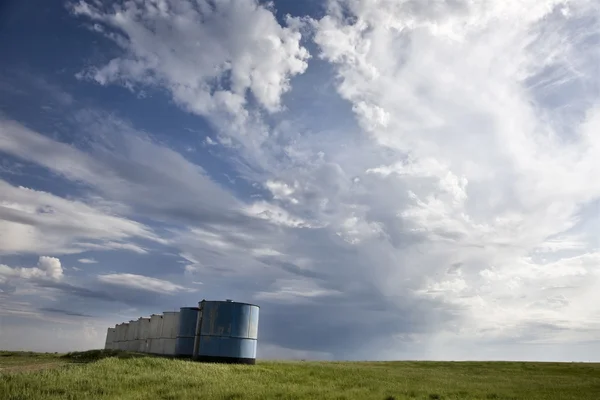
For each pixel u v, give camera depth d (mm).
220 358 45812
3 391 22562
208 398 23094
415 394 28594
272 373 37031
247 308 48062
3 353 59531
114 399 22109
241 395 24266
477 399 27469
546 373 55031
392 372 46969
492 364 72125
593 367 64500
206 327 46781
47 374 27984
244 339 47188
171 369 33062
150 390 25109
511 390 33219
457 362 78750
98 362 34156
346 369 47125
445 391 30469
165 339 58469
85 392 23234
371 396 26000
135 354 47531
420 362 78875
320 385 30844
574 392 32750
